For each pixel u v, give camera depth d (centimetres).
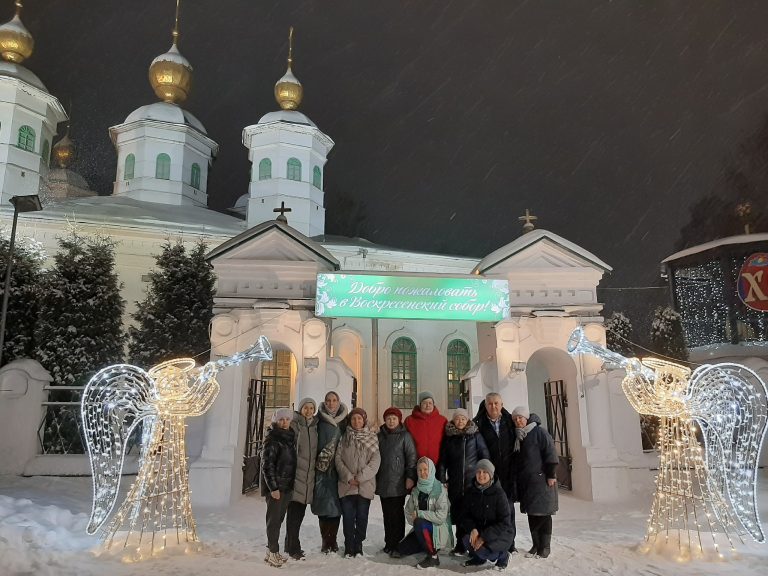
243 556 677
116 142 3391
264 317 1176
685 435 765
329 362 1196
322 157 3484
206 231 2555
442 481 692
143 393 760
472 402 1204
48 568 567
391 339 2312
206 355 1897
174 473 734
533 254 1254
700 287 2259
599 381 1191
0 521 671
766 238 2117
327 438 691
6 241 1728
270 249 1234
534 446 693
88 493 1049
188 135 3388
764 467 1295
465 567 636
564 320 1208
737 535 770
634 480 1209
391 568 629
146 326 1911
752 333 2094
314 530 848
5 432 1148
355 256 2652
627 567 641
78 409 1302
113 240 2459
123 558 636
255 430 1278
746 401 871
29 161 2950
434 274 1207
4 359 1606
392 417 698
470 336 2370
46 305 1666
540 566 642
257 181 3306
